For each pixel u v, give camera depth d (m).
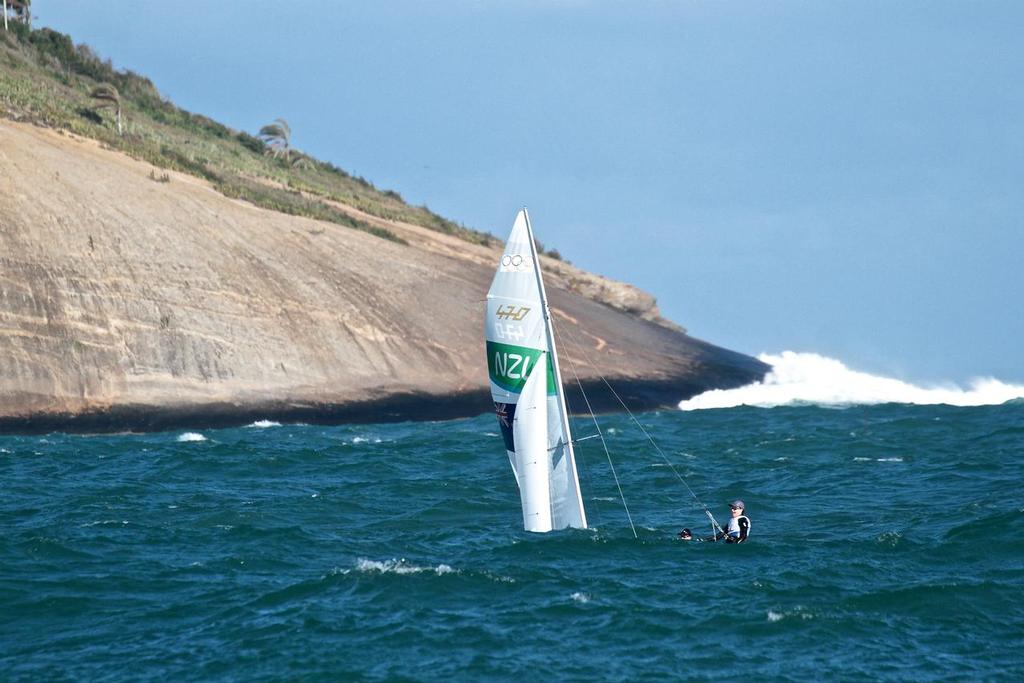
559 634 82.31
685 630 82.81
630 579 93.94
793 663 77.12
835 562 98.50
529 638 81.56
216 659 78.44
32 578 95.69
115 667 77.62
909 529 110.81
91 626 85.44
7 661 79.06
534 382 98.12
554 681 74.38
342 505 124.25
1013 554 100.31
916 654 78.75
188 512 120.19
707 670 76.06
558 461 99.69
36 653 80.44
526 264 97.12
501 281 97.50
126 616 87.31
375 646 80.12
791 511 122.06
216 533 110.81
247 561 100.81
